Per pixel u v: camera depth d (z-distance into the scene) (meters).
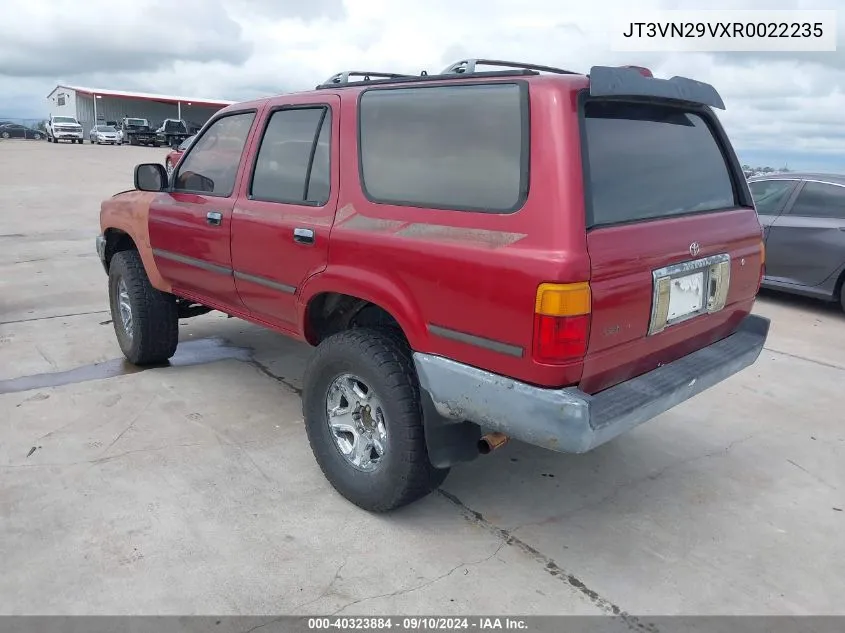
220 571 2.67
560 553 2.86
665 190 2.83
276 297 3.48
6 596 2.50
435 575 2.70
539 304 2.29
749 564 2.83
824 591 2.68
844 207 6.80
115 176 20.88
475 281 2.47
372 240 2.85
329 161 3.15
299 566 2.71
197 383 4.56
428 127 2.76
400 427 2.81
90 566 2.67
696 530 3.06
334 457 3.16
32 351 5.15
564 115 2.36
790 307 7.25
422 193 2.75
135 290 4.56
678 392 2.71
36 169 22.16
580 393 2.37
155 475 3.35
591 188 2.41
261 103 3.66
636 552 2.89
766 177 7.61
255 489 3.26
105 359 5.01
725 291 3.03
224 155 3.87
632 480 3.48
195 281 4.10
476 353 2.54
